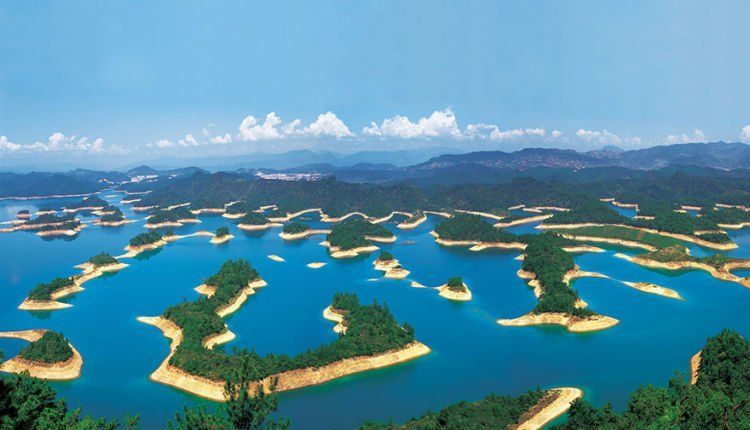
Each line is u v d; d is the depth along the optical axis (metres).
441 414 130.88
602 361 176.25
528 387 159.00
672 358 177.50
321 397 153.75
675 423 101.25
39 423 76.06
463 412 132.12
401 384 161.75
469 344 193.25
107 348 193.00
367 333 185.62
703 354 161.75
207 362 162.25
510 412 134.25
